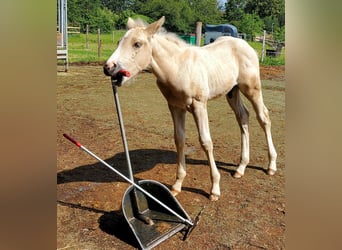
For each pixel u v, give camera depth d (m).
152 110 5.67
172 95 2.53
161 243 2.19
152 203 2.53
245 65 2.95
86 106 5.86
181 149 2.78
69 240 2.21
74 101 6.21
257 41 16.66
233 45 2.96
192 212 2.55
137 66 2.29
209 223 2.42
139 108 5.80
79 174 3.21
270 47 14.61
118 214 2.54
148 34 2.30
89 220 2.45
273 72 9.84
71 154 3.71
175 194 2.82
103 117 5.19
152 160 3.58
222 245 2.17
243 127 3.18
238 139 4.22
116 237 2.26
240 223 2.42
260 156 3.64
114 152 3.79
